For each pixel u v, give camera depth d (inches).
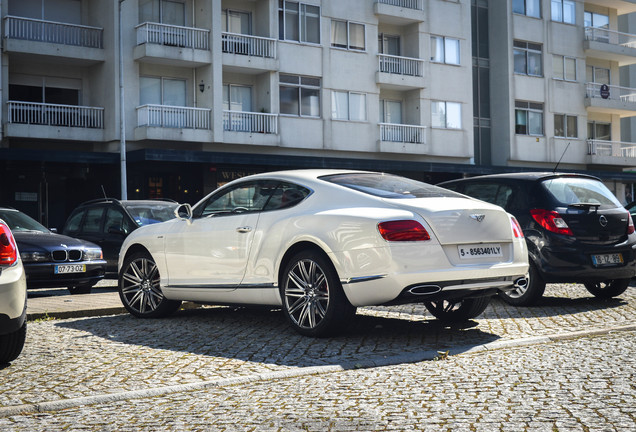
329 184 277.3
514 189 372.8
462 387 188.7
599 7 1669.5
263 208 293.3
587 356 228.7
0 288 211.8
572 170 1519.4
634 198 1795.0
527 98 1513.3
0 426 160.4
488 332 282.5
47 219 1085.1
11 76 1049.5
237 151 1175.0
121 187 1030.4
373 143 1295.5
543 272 353.1
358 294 252.5
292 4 1216.2
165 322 321.7
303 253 269.4
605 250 358.3
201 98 1136.2
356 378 203.0
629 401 170.2
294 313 276.1
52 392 191.6
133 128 1080.2
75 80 1101.1
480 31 1509.6
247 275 290.8
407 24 1369.3
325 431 150.5
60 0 1082.1
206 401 180.2
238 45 1171.9
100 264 472.1
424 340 264.5
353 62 1277.1
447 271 250.2
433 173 1398.9
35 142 1071.6
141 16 1095.6
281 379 205.0
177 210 325.1
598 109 1633.9
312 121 1228.5
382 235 248.1
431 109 1368.1
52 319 344.5
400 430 149.9
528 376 200.7
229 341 267.3
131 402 181.5
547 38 1547.7
